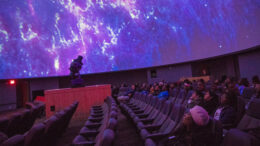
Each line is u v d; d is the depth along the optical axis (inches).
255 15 301.6
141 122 140.3
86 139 120.2
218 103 135.2
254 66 368.5
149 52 542.9
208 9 418.9
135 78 677.9
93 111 210.8
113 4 542.0
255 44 309.3
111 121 66.7
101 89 262.7
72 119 249.1
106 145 49.2
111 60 533.0
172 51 512.7
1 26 394.0
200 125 69.3
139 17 543.8
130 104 268.5
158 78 609.0
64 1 492.4
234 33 359.6
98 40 525.0
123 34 546.9
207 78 441.7
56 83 569.6
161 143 86.4
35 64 443.2
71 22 498.9
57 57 478.3
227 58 559.5
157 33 532.1
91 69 512.1
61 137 174.7
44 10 460.4
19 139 63.9
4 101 477.4
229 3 360.8
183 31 487.2
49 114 242.1
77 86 262.5
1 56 391.5
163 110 140.0
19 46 420.5
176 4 493.0
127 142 149.7
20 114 135.7
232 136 51.4
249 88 165.0
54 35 475.8
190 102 155.8
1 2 393.1
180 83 331.9
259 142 44.3
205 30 435.2
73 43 498.6
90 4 522.9
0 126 118.0
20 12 424.2
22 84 533.3
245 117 99.1
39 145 73.5
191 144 69.2
